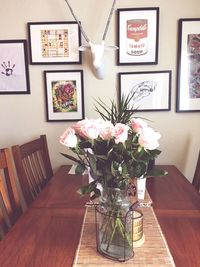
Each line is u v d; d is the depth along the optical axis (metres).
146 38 1.89
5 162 1.25
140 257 0.84
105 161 0.83
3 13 1.94
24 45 1.96
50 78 1.98
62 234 0.99
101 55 1.74
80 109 2.01
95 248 0.90
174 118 1.99
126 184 0.85
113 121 1.11
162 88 1.95
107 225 0.85
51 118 2.03
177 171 1.78
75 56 1.94
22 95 2.03
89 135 0.81
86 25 1.92
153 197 1.33
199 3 1.86
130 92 1.96
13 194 1.26
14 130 2.06
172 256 0.84
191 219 1.08
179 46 1.90
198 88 1.94
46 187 1.51
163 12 1.88
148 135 0.78
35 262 0.83
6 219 1.20
